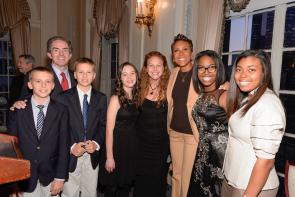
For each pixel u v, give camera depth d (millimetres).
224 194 1668
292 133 2525
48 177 2008
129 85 2316
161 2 3787
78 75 2213
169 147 2523
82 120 2213
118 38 5031
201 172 2096
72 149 2178
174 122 2375
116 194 2566
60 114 2037
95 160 2303
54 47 2465
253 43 2820
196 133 2211
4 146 985
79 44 6840
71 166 2186
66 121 2070
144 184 2492
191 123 2225
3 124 6441
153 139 2416
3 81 6738
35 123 1980
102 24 5504
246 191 1367
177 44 2352
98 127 2316
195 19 3244
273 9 2604
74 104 2201
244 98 1559
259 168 1332
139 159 2477
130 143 2396
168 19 3629
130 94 2383
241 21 2951
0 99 6301
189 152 2287
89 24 6312
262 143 1311
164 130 2443
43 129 1967
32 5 6613
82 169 2279
